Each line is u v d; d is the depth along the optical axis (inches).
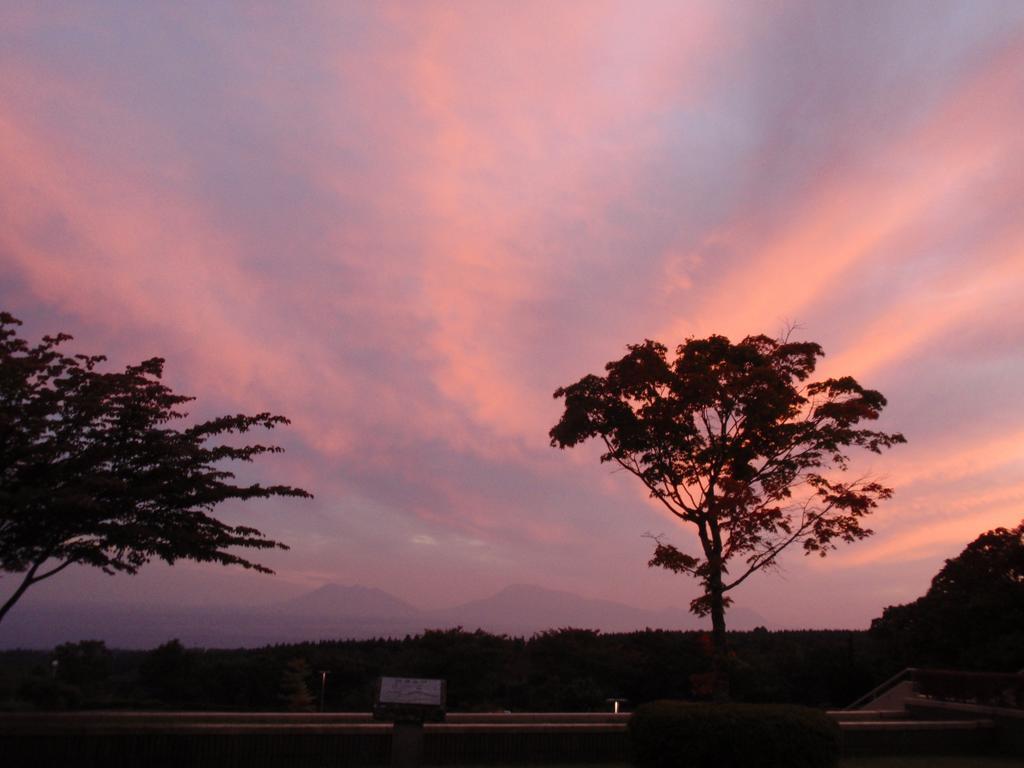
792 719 547.8
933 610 1284.4
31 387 522.9
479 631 1669.5
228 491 549.3
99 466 531.8
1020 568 1220.5
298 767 566.6
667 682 1455.5
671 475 706.2
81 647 1414.9
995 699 730.8
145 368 576.7
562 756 620.7
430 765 597.3
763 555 681.0
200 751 550.9
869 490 673.6
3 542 508.4
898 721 751.7
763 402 666.8
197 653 1600.6
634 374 696.4
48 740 524.4
